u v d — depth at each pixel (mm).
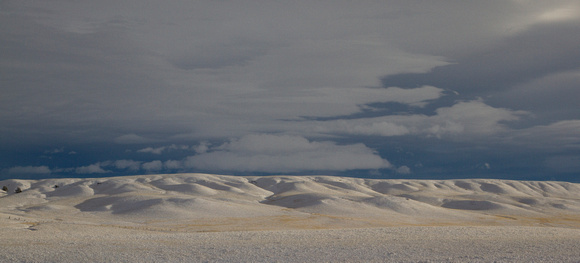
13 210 127375
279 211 119125
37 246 35625
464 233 48531
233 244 37750
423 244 36844
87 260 29797
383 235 46344
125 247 35656
